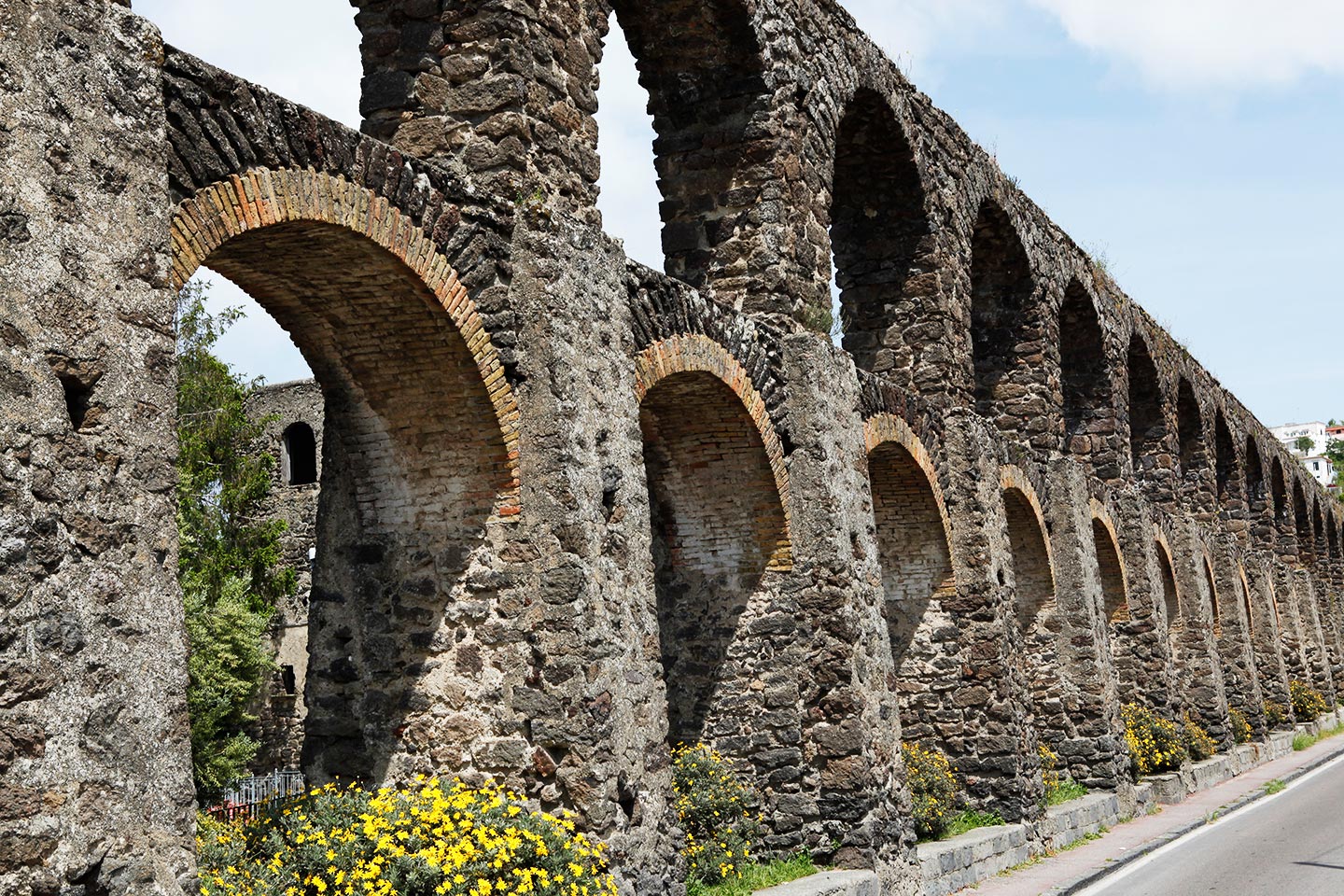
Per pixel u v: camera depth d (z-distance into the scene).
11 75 5.64
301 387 26.91
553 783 8.80
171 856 5.88
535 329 9.19
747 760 12.50
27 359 5.58
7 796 5.29
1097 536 23.34
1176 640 27.86
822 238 13.93
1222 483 35.41
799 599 12.56
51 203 5.75
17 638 5.41
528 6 9.76
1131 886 14.14
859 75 15.14
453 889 7.82
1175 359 29.39
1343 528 50.88
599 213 10.27
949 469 16.55
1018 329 20.75
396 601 9.37
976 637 16.27
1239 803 22.16
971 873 14.20
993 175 19.27
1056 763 19.88
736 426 12.20
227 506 24.80
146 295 6.14
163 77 6.68
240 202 7.06
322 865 8.05
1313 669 40.59
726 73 13.21
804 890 11.00
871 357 16.88
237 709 23.95
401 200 8.29
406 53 9.82
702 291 13.11
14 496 5.47
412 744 9.18
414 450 9.32
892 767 12.97
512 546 9.08
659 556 13.02
